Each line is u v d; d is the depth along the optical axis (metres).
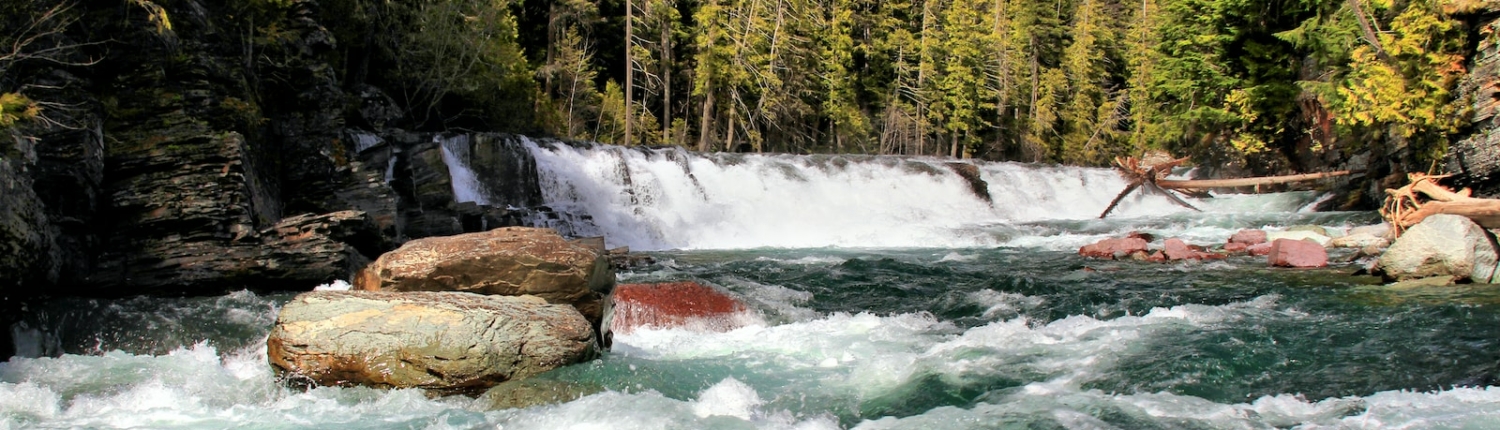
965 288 12.69
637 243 22.14
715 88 48.09
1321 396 6.57
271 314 9.85
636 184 24.14
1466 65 18.41
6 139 10.00
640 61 44.16
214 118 13.20
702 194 25.05
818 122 56.41
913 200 28.22
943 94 58.69
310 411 6.40
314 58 19.19
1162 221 23.31
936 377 7.28
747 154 28.31
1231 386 6.89
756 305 10.63
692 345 8.76
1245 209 28.89
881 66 61.19
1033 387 6.91
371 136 18.83
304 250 11.76
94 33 12.70
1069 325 9.48
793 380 7.31
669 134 46.16
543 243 8.59
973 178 29.88
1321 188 28.06
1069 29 69.25
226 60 14.80
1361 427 5.75
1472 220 12.50
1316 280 12.47
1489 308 9.44
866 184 27.81
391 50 28.12
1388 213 15.25
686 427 5.97
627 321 9.50
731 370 7.65
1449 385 6.78
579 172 23.31
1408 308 9.70
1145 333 8.78
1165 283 12.74
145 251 11.11
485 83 31.61
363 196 15.82
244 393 6.88
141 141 11.99
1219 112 34.91
